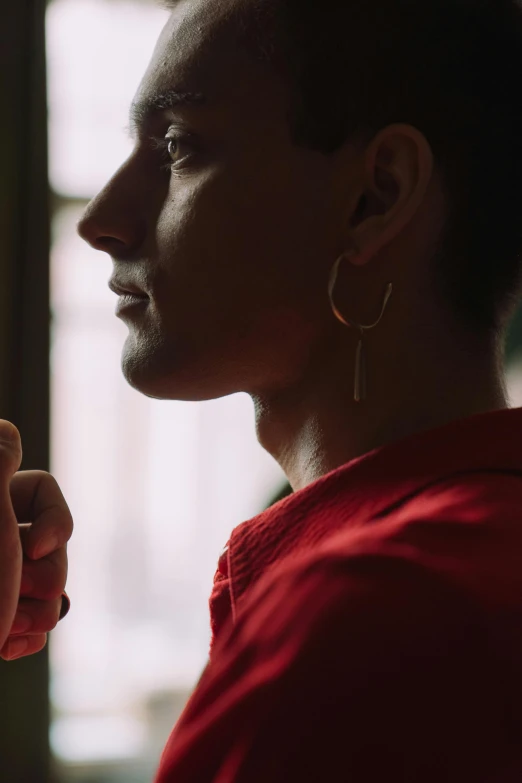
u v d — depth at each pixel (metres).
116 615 4.62
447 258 0.67
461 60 0.68
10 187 3.76
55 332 4.45
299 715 0.44
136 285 0.73
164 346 0.71
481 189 0.68
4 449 0.72
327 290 0.69
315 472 0.70
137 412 4.66
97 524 4.62
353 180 0.68
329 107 0.68
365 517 0.58
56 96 4.32
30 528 0.83
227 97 0.70
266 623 0.48
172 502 4.72
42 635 0.87
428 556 0.48
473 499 0.54
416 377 0.67
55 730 4.04
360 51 0.68
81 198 4.37
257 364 0.71
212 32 0.72
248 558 0.62
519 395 3.02
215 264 0.70
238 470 4.79
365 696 0.44
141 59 4.47
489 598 0.46
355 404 0.68
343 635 0.45
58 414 4.50
